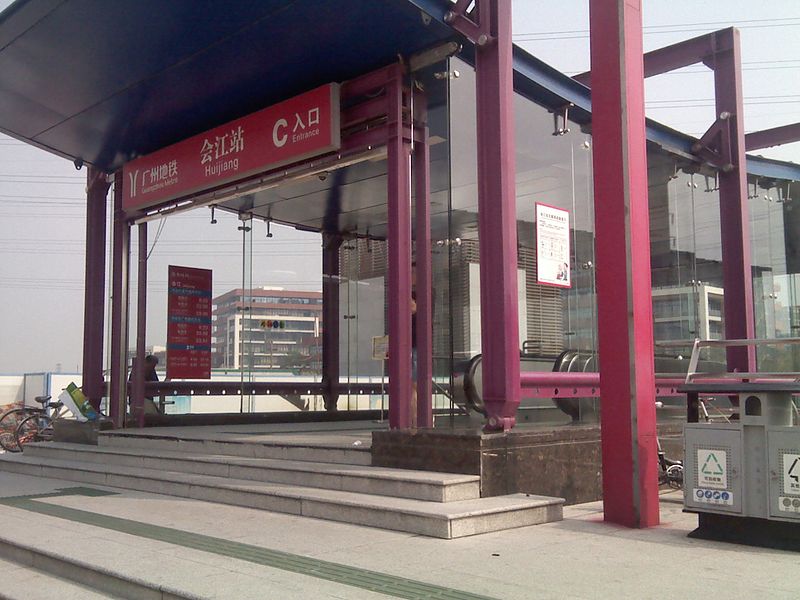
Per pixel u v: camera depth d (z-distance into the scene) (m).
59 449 9.88
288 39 7.39
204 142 9.52
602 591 3.83
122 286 10.92
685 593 3.78
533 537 5.20
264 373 11.56
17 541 5.23
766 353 12.58
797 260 13.33
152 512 6.34
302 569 4.32
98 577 4.46
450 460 6.13
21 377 34.72
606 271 5.90
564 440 6.69
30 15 7.45
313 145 8.10
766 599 3.66
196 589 3.92
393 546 4.90
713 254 11.04
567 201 8.27
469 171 7.18
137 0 6.93
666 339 10.12
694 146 10.88
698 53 11.03
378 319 11.12
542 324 7.58
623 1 5.98
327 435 8.70
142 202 10.42
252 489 6.52
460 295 6.98
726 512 5.03
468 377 6.85
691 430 5.27
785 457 4.80
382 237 11.09
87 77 8.53
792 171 13.41
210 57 7.89
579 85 8.52
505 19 6.80
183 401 10.95
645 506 5.64
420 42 7.29
